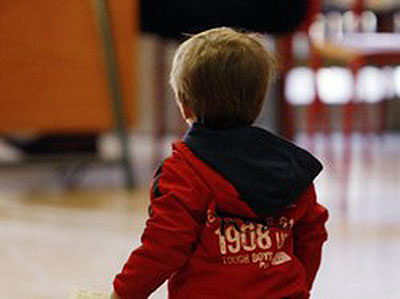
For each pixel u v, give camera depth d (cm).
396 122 1383
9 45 877
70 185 948
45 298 561
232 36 395
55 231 736
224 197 373
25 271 620
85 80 907
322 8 1218
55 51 891
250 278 375
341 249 679
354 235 723
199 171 377
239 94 387
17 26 876
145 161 1097
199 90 387
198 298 375
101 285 587
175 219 370
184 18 924
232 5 923
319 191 906
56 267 629
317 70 1010
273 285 379
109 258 652
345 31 1177
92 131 923
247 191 375
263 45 403
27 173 1023
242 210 376
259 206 377
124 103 923
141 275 373
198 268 376
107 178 987
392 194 896
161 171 387
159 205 375
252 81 388
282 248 389
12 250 675
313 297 566
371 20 1224
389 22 1222
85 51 901
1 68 880
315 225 410
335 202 851
